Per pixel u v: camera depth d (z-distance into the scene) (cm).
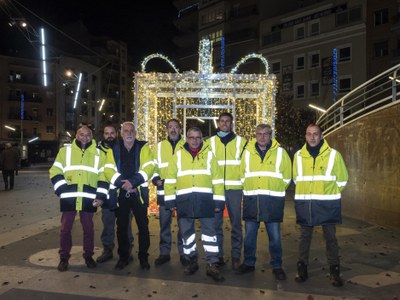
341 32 3819
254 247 576
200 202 556
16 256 650
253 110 1440
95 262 605
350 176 1032
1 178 2412
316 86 4025
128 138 589
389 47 3503
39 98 6297
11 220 965
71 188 584
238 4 5072
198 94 1167
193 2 5675
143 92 1086
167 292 498
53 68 6356
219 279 535
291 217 1016
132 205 590
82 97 6644
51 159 6259
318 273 573
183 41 5772
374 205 913
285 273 566
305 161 553
